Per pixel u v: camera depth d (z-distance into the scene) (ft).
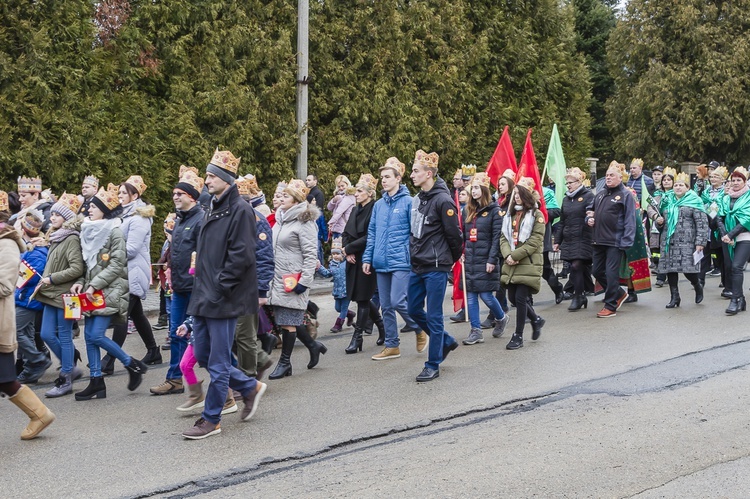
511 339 29.86
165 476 17.29
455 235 24.64
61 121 44.80
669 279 38.78
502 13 69.56
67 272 24.03
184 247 24.03
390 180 28.02
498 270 30.96
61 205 26.40
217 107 51.49
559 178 43.50
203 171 51.13
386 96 59.21
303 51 52.95
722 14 107.76
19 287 25.76
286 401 23.17
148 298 44.78
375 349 30.94
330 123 58.23
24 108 44.01
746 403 21.70
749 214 35.35
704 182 52.65
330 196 56.85
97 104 46.57
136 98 49.11
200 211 24.43
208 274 19.81
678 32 108.06
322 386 24.89
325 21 58.23
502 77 70.49
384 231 28.17
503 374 25.71
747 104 103.24
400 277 27.84
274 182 54.44
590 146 81.56
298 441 19.45
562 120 76.64
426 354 29.37
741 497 15.67
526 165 36.68
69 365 24.73
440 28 62.80
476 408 21.88
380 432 20.01
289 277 26.09
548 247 40.83
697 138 105.29
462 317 35.78
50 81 44.83
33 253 26.20
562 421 20.53
